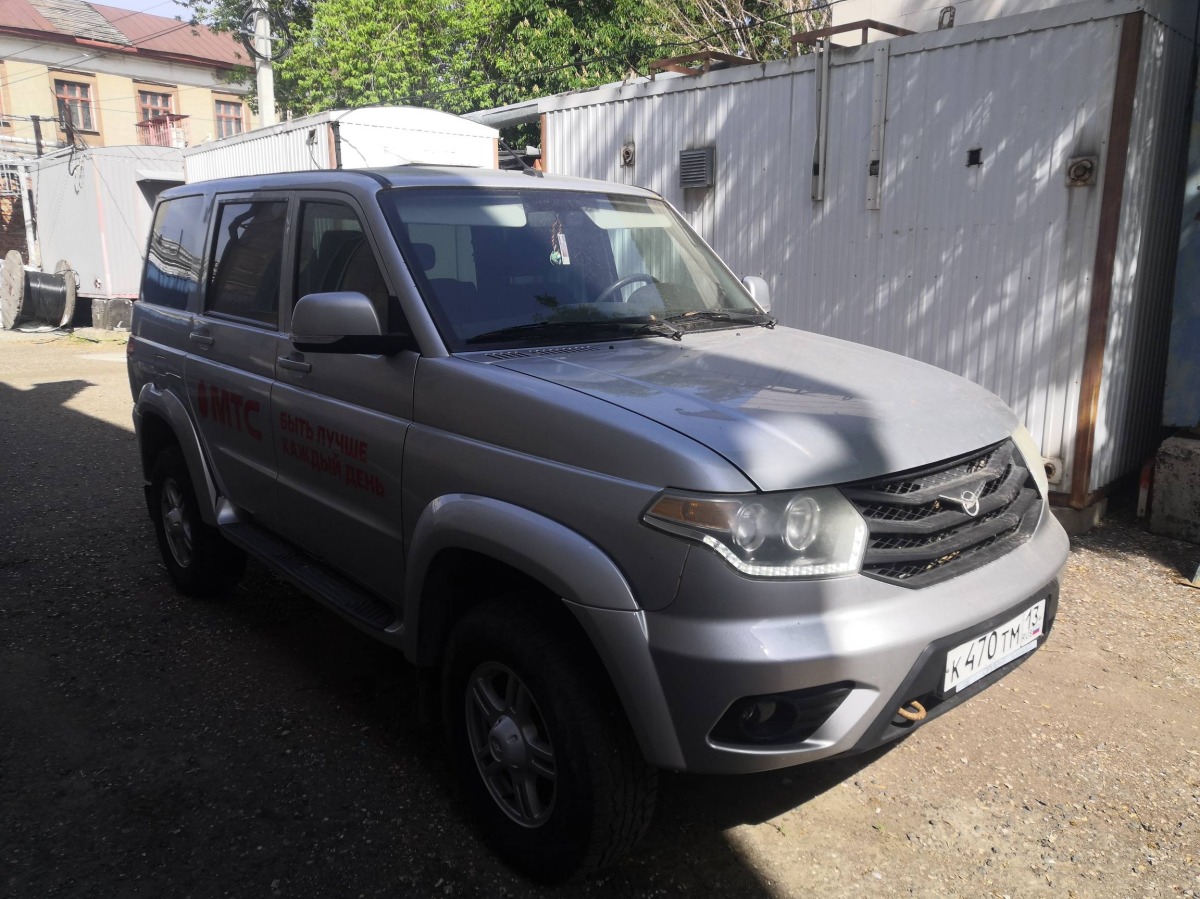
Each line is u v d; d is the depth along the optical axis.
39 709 3.69
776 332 3.58
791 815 3.02
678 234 4.02
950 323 6.25
